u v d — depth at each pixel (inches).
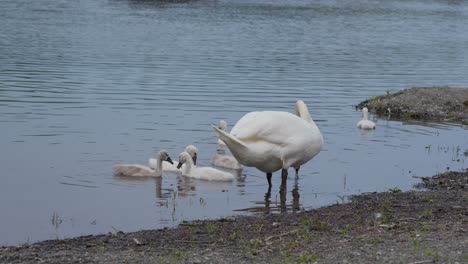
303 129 551.5
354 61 1402.6
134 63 1237.1
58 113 802.8
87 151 646.5
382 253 363.3
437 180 574.2
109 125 753.0
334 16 2507.4
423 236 394.6
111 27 1840.6
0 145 654.5
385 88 1096.2
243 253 371.9
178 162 609.3
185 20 2102.6
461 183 560.7
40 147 653.3
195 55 1382.9
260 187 562.6
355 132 784.9
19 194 519.2
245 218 458.9
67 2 2481.5
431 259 350.6
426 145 729.6
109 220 464.8
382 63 1390.3
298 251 373.1
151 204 507.2
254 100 933.8
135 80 1056.2
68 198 514.6
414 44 1782.7
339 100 979.9
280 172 608.7
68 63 1208.8
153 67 1198.9
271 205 508.4
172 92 966.4
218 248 383.6
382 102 950.4
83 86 991.0
